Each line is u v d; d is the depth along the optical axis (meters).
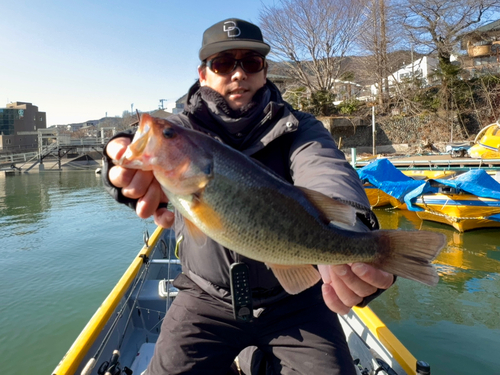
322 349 2.05
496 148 14.44
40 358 5.30
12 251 10.22
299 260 1.50
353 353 3.29
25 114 64.31
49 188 24.67
